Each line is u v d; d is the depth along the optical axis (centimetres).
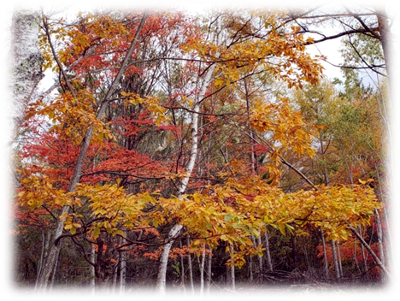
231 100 1112
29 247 1305
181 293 1499
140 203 299
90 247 970
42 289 366
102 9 621
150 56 883
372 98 1295
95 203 293
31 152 579
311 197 348
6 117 287
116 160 629
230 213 314
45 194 297
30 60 306
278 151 411
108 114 816
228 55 521
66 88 508
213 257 1469
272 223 339
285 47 465
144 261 1196
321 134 1323
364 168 1440
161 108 430
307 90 1394
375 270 1184
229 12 650
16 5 318
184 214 305
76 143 486
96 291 1106
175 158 800
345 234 364
